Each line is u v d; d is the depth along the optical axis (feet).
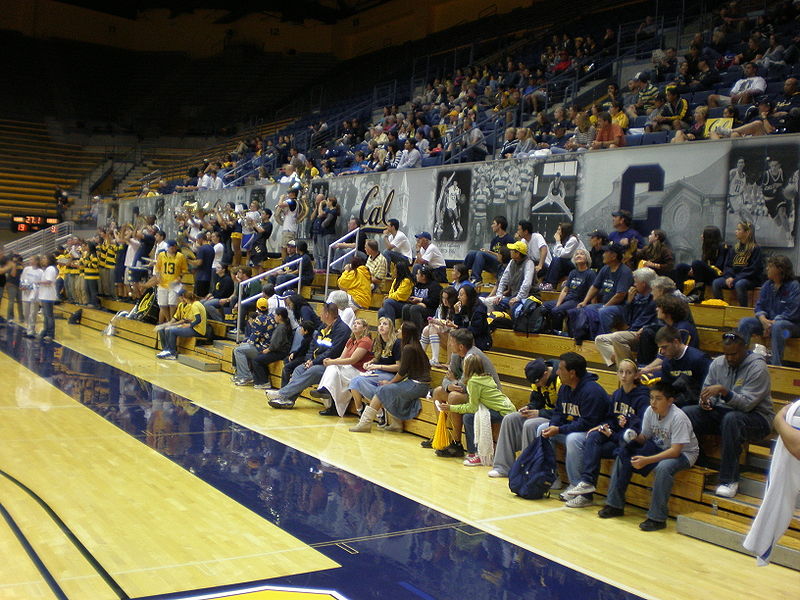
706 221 32.60
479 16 92.89
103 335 57.26
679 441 20.15
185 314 47.70
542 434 22.67
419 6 100.89
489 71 70.08
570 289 30.42
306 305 38.88
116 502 20.08
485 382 25.61
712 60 46.88
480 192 42.50
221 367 43.57
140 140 110.01
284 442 27.58
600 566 17.26
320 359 33.65
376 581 15.87
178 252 51.08
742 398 20.15
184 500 20.54
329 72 107.04
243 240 59.26
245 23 119.03
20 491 20.57
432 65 84.43
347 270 41.81
